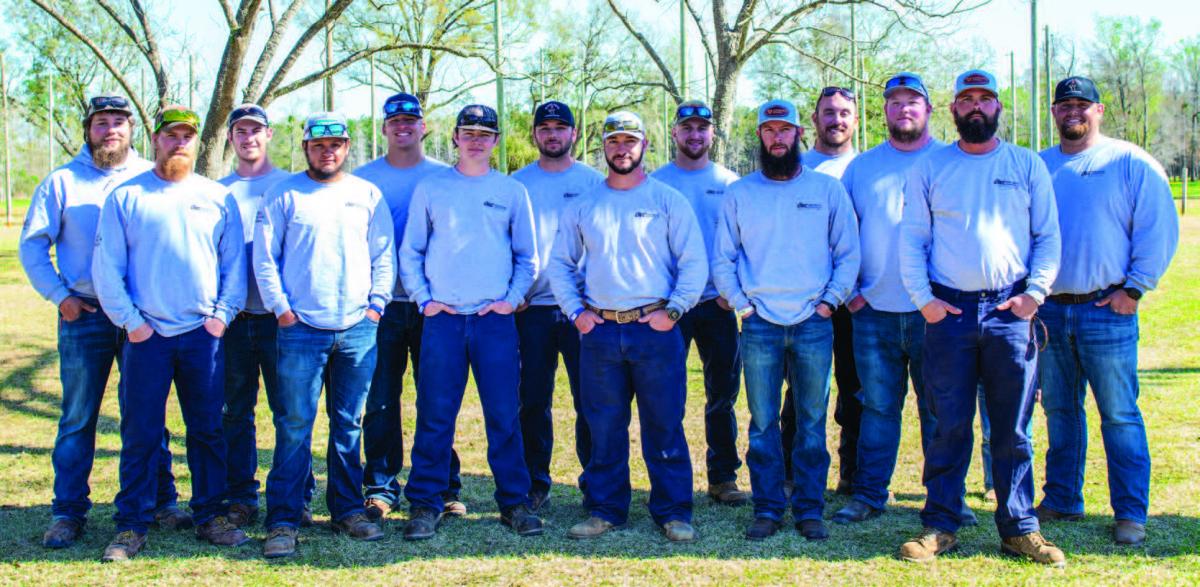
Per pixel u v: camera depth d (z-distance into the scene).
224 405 4.76
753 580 3.90
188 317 4.32
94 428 4.55
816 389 4.50
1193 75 40.94
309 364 4.39
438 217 4.62
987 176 4.11
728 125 10.03
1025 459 4.12
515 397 4.69
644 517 4.85
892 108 4.73
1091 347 4.38
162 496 4.80
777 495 4.55
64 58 27.34
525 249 4.75
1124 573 3.86
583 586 3.87
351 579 3.98
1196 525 4.41
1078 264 4.38
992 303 4.10
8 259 21.92
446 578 3.98
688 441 6.53
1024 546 4.08
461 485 5.21
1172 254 4.29
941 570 3.97
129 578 3.99
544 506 5.09
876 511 4.76
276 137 38.75
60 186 4.44
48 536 4.38
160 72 7.95
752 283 4.51
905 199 4.30
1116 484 4.34
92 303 4.44
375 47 7.98
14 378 9.05
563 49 20.02
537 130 5.21
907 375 4.80
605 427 4.58
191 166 4.41
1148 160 4.29
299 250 4.38
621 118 4.43
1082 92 4.41
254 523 4.77
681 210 4.50
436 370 4.59
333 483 4.59
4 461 6.07
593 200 4.54
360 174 5.05
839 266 4.50
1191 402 7.04
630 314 4.47
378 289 4.54
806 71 29.30
